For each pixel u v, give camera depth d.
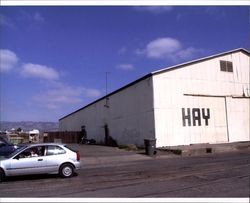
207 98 34.88
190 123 33.34
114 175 15.71
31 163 15.41
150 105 32.22
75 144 49.94
